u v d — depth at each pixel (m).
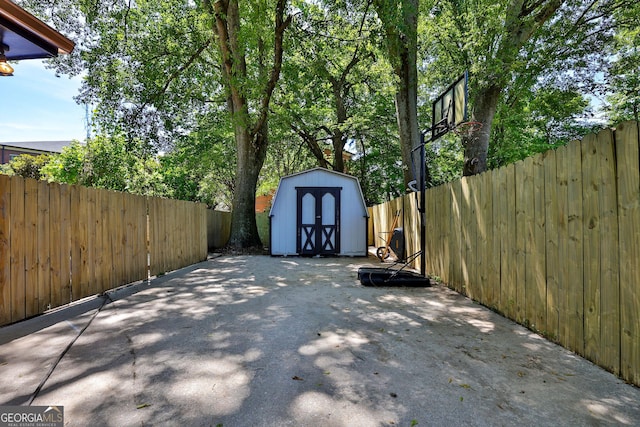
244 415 1.78
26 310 3.45
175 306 4.02
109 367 2.35
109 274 4.78
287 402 1.91
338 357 2.54
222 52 9.94
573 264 2.58
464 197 4.64
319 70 10.51
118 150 11.15
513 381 2.15
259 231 14.15
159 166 14.91
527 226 3.20
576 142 2.53
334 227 9.89
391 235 8.52
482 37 8.10
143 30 10.59
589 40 9.44
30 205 3.48
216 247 11.92
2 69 3.38
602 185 2.29
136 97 10.44
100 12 9.45
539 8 9.16
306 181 9.95
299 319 3.53
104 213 4.67
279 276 6.23
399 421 1.73
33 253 3.53
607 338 2.26
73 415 1.77
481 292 4.16
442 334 3.06
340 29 9.50
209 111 14.46
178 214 7.06
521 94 10.90
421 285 5.24
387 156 17.67
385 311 3.84
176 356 2.55
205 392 2.01
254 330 3.17
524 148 14.01
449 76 11.37
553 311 2.82
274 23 9.37
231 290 4.96
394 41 7.94
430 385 2.11
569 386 2.08
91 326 3.25
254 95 9.03
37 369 2.30
